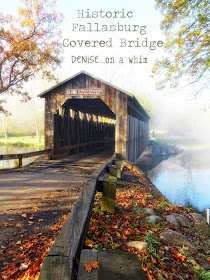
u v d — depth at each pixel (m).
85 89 12.84
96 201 5.34
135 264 1.54
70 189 6.15
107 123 28.80
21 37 18.38
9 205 4.68
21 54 18.20
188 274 2.85
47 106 13.33
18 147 32.75
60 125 14.30
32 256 2.77
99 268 1.48
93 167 10.44
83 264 1.54
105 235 3.54
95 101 17.03
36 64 19.14
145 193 7.24
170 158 31.98
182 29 10.04
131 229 3.97
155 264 2.85
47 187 6.33
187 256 3.29
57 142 13.77
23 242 3.11
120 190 7.09
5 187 6.22
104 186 4.63
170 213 5.47
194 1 9.17
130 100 13.89
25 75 19.38
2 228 3.52
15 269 2.49
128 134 13.77
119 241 3.42
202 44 9.49
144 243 3.25
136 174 10.82
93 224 3.88
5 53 17.80
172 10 9.97
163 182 16.72
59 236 1.97
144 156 24.53
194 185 15.83
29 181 7.09
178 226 4.65
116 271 1.44
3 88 18.25
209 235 4.75
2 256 2.74
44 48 19.66
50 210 4.45
